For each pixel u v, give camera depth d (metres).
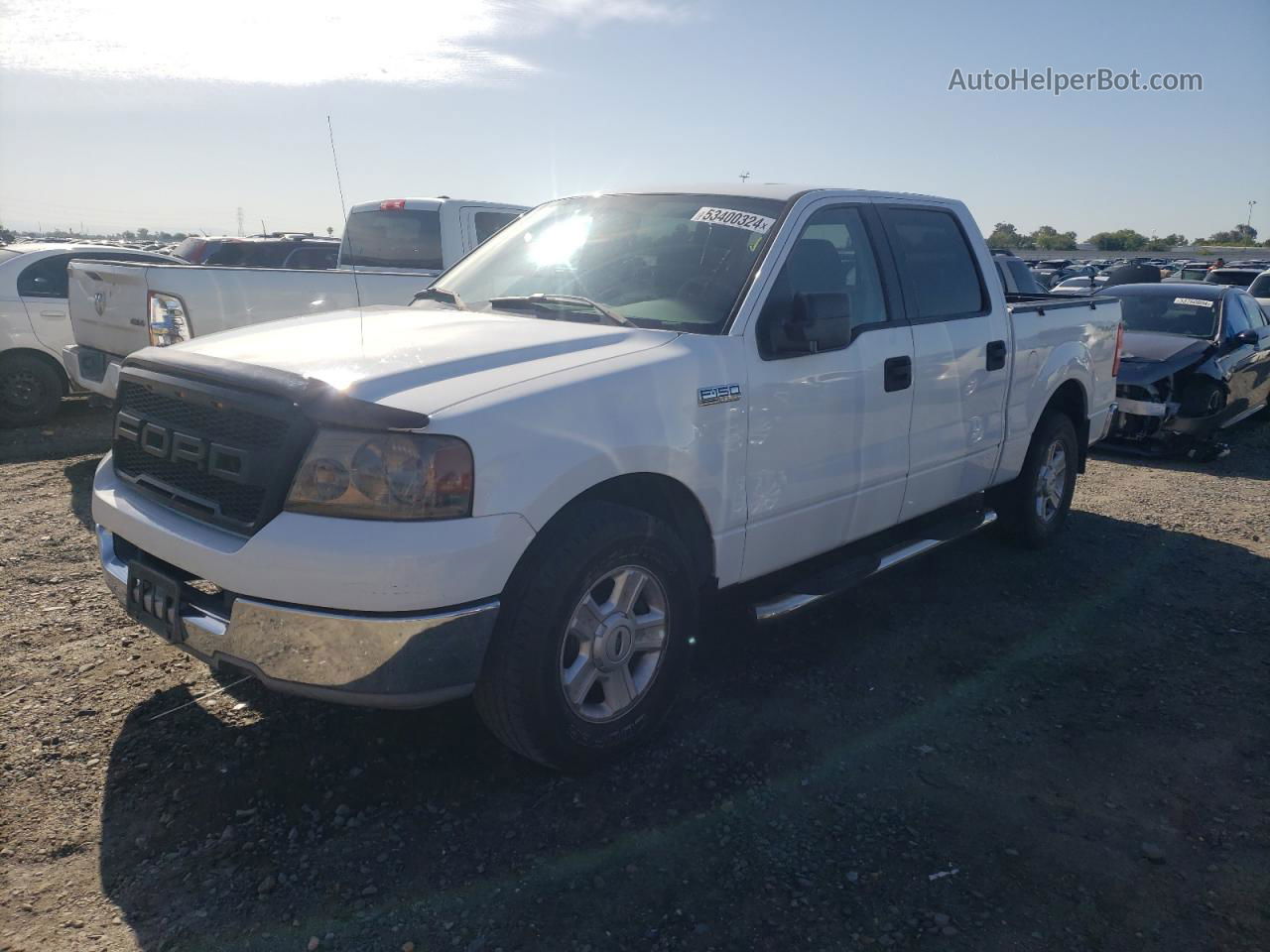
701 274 3.84
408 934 2.56
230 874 2.77
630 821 3.08
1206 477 8.40
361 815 3.05
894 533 4.79
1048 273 36.38
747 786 3.29
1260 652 4.53
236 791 3.15
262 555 2.76
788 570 4.18
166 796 3.12
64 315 9.30
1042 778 3.41
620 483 3.29
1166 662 4.40
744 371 3.56
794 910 2.70
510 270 4.40
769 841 3.00
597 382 3.12
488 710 3.08
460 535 2.74
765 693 3.99
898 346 4.29
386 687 2.78
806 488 3.91
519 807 3.13
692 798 3.22
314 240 14.56
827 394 3.91
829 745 3.59
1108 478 8.27
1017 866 2.93
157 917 2.60
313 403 2.77
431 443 2.74
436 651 2.77
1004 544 5.99
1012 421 5.25
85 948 2.48
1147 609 5.05
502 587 2.87
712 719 3.75
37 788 3.14
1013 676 4.23
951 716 3.85
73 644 4.20
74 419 9.72
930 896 2.78
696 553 3.61
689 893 2.75
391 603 2.70
